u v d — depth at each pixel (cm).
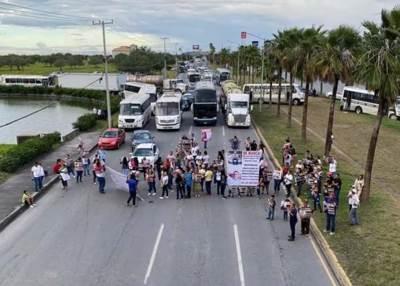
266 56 7262
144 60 16025
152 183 2780
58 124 7069
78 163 3092
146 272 1761
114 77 9762
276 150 3834
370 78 2292
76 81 11525
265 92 7306
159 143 4306
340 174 3097
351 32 3125
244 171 2750
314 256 1888
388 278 1611
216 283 1664
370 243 1914
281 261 1842
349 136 4619
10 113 8669
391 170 3294
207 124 5312
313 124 5303
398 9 2223
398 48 2273
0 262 1875
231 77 13425
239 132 4881
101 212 2483
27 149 3566
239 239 2083
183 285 1653
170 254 1925
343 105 6588
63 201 2688
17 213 2458
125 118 4994
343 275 1650
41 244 2058
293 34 4241
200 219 2356
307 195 2645
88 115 5500
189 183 2688
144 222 2319
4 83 12350
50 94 11688
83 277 1730
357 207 2158
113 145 4084
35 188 2812
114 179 2861
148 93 6197
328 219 2059
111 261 1866
